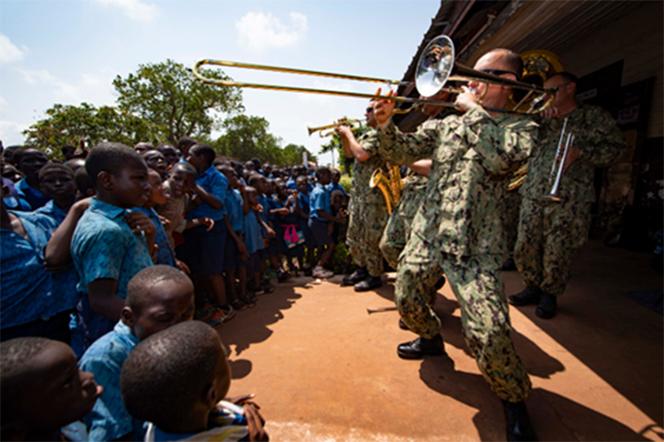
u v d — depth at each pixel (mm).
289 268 6266
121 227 1718
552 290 3295
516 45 5406
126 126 21578
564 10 3074
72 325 2035
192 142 4609
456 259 2096
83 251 1610
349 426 2135
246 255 4199
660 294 3656
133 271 1774
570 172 3199
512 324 3293
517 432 1938
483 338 1913
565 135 3201
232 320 3895
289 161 69375
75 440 1202
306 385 2562
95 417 1273
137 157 1795
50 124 17953
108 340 1348
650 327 3078
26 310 1796
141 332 1343
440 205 2215
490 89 2303
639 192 5551
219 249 3787
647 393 2287
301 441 2031
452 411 2232
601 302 3613
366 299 4340
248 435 1211
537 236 3402
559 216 3199
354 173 4645
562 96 3234
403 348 2879
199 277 3918
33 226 1967
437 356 2869
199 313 3828
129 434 1309
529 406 2221
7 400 892
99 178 1722
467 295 2014
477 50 4324
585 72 6348
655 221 5320
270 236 5258
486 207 2123
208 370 1009
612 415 2119
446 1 4035
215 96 36844
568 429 2023
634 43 5355
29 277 1803
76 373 1018
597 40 5992
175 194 3117
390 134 2244
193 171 3223
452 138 2209
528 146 2053
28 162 3107
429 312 2650
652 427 2018
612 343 2865
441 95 2799
